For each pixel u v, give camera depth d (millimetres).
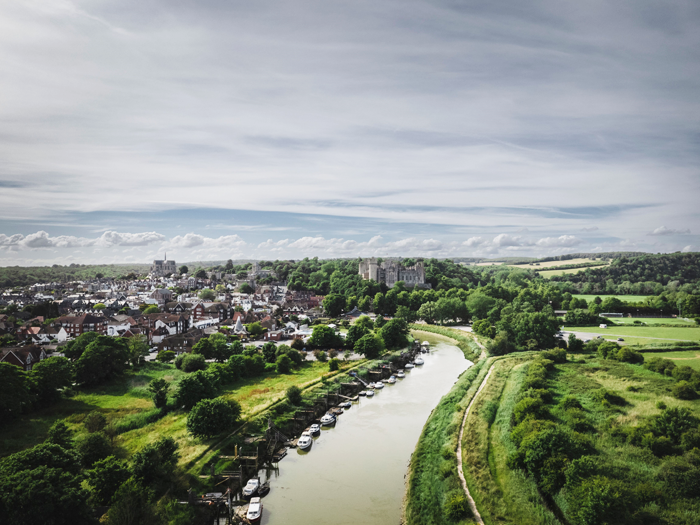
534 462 63594
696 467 58594
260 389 112375
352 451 84500
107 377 117312
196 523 60156
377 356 156500
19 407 86375
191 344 162125
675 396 90000
